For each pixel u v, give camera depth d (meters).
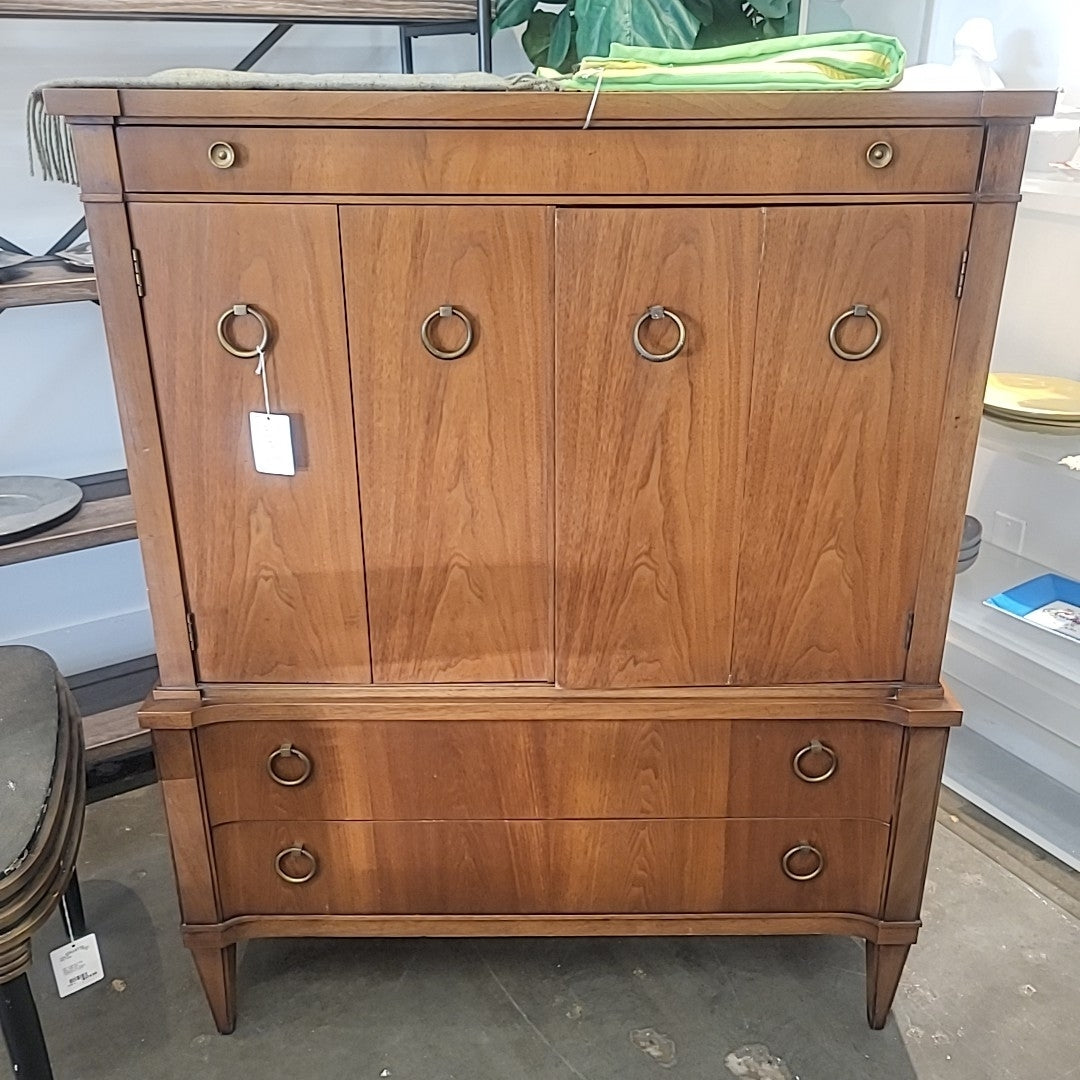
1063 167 1.81
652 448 1.26
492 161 1.14
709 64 1.20
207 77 1.12
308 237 1.16
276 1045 1.52
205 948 1.47
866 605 1.34
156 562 1.31
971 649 2.12
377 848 1.46
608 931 1.51
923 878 1.44
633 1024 1.55
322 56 2.03
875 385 1.23
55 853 1.22
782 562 1.31
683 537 1.30
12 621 2.09
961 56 1.68
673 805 1.43
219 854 1.45
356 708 1.37
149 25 1.89
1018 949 1.68
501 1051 1.51
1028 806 1.97
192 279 1.18
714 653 1.36
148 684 2.08
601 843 1.46
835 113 1.11
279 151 1.13
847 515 1.29
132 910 1.77
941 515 1.28
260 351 1.21
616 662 1.37
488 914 1.50
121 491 1.96
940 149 1.13
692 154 1.13
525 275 1.18
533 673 1.38
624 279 1.18
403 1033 1.54
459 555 1.31
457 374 1.22
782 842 1.46
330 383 1.23
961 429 1.24
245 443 1.25
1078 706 1.95
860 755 1.40
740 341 1.21
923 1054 1.50
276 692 1.38
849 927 1.50
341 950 1.69
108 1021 1.56
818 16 2.08
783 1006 1.59
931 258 1.17
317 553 1.31
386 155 1.13
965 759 2.11
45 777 1.26
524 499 1.29
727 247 1.17
